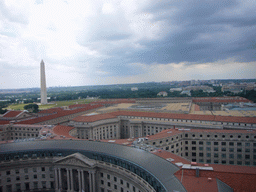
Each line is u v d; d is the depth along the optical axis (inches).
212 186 2753.4
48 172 4613.7
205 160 5605.3
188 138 5674.2
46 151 4586.6
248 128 6432.1
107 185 4082.2
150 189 3100.4
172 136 5408.5
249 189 2775.6
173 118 7810.0
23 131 7785.4
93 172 4087.1
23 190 4562.0
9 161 4498.0
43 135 6028.5
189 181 2908.5
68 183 4367.6
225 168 3255.4
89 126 7829.7
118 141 5078.7
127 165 3703.3
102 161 4138.8
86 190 4261.8
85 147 4515.3
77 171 4350.4
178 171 3176.7
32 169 4608.8
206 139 5561.0
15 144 4886.8
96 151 4254.4
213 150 5536.4
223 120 6909.5
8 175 4490.7
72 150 4488.2
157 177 3021.7
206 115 7559.1
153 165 3388.3
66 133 6530.5
